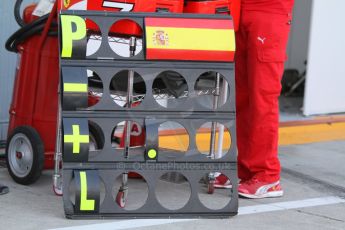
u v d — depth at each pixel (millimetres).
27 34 9516
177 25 8055
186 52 8016
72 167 7859
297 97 17922
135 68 7969
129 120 7941
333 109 15586
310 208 9117
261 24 8781
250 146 9203
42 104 9641
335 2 15172
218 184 9641
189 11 8711
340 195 9875
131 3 8156
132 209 8289
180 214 8133
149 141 7918
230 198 9086
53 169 10086
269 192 9375
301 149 13078
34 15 9648
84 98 7828
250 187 9281
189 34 8047
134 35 8180
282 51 8906
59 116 8656
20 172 9484
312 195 9781
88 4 8328
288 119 14812
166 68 8023
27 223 7875
